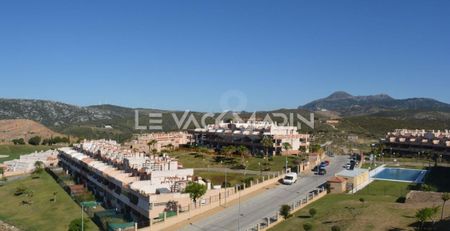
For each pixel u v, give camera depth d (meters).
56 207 114.62
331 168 147.25
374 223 73.69
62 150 182.75
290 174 122.19
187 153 186.50
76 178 150.62
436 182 125.75
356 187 113.12
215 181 125.44
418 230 68.12
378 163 165.38
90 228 90.94
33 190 138.88
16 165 189.12
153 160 114.31
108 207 110.19
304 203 95.06
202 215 91.06
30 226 101.12
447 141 190.50
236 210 94.38
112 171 115.62
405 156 189.75
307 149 182.62
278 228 79.31
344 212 82.94
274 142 182.62
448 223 68.44
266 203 99.62
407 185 120.50
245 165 151.00
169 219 84.88
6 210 118.06
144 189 95.38
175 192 93.44
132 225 83.88
